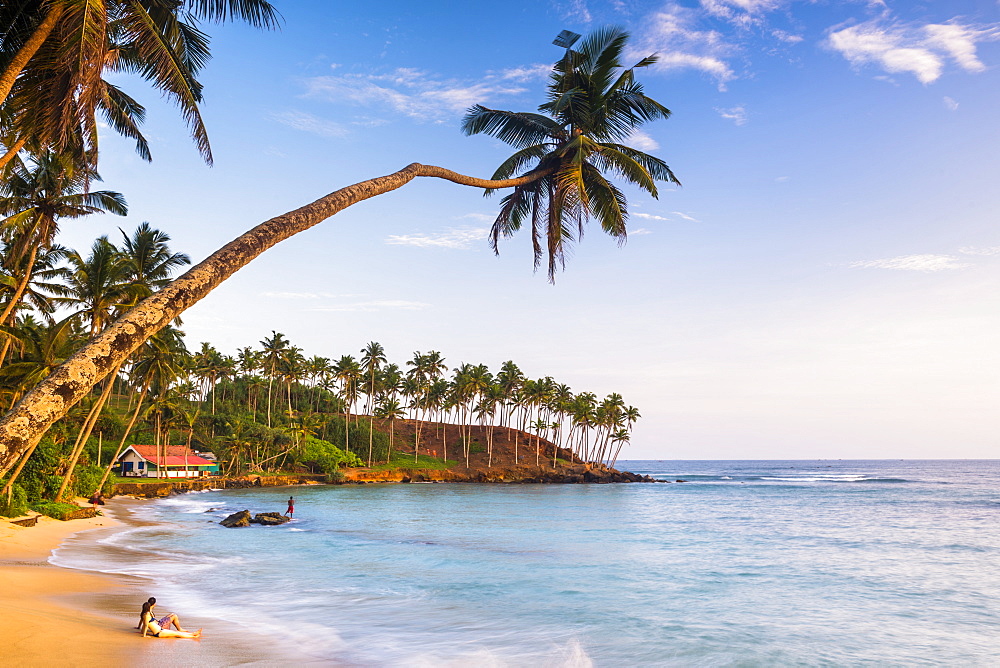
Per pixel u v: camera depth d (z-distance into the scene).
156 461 87.81
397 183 9.30
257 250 6.50
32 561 22.88
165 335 46.12
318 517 52.22
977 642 15.52
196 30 11.75
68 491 45.09
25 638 11.86
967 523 48.16
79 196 26.45
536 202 14.95
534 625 16.81
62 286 33.19
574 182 13.05
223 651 12.95
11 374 31.17
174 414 89.06
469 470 137.50
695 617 17.91
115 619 14.82
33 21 11.44
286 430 114.44
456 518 51.91
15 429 4.18
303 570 25.11
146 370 50.09
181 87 10.60
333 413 143.75
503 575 24.53
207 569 24.45
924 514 57.19
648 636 15.87
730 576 24.56
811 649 14.88
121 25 10.28
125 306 34.19
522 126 16.02
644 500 79.69
